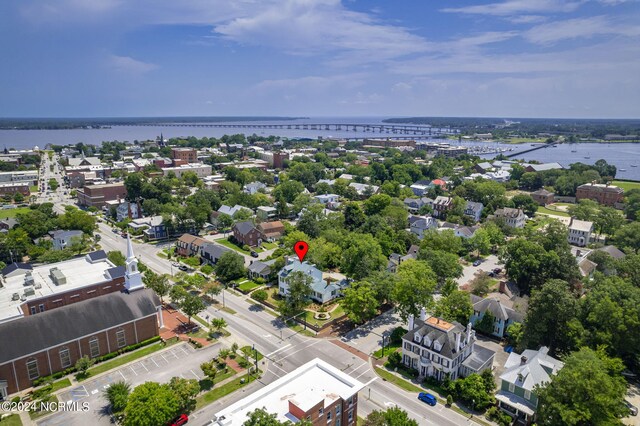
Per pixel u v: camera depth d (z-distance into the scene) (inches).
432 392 2962.6
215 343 3595.0
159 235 6766.7
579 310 3265.3
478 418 2704.2
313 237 6225.4
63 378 3093.0
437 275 4584.2
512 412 2714.1
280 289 4564.5
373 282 4062.5
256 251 6107.3
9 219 6688.0
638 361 3174.2
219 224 7140.8
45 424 2603.3
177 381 2748.5
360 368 3240.7
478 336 3725.4
